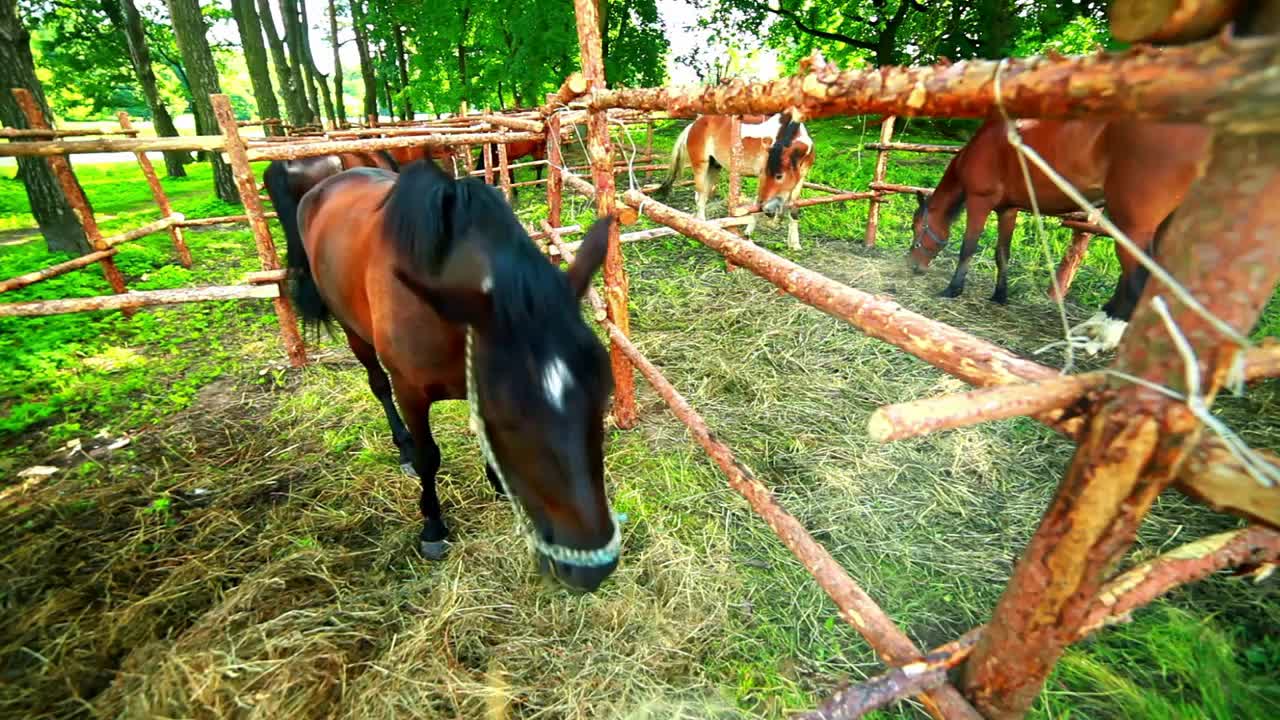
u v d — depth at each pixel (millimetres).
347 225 2090
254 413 3119
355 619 1888
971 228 4117
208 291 3414
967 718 934
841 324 3945
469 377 1301
